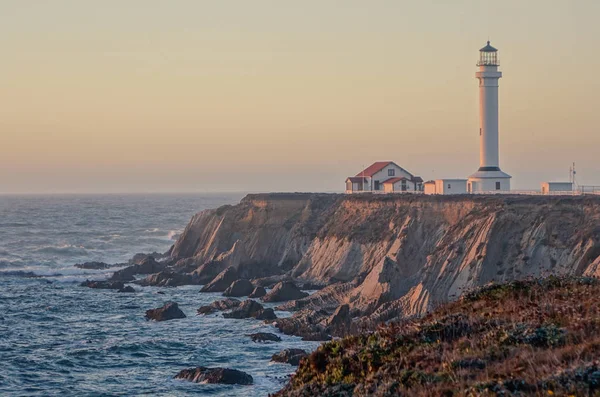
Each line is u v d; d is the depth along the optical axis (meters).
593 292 60.62
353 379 53.91
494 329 55.28
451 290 165.00
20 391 114.88
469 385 46.03
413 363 52.38
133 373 124.38
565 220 174.12
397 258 198.50
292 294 194.25
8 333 157.25
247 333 152.12
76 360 133.38
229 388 113.19
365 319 152.50
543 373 45.34
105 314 180.62
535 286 64.88
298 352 128.88
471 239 176.88
